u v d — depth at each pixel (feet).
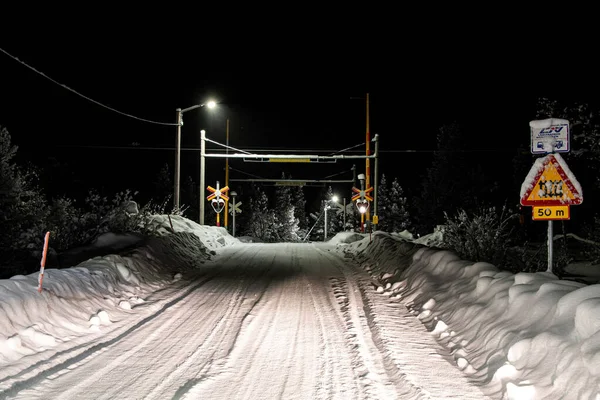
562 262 52.08
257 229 247.50
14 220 67.00
